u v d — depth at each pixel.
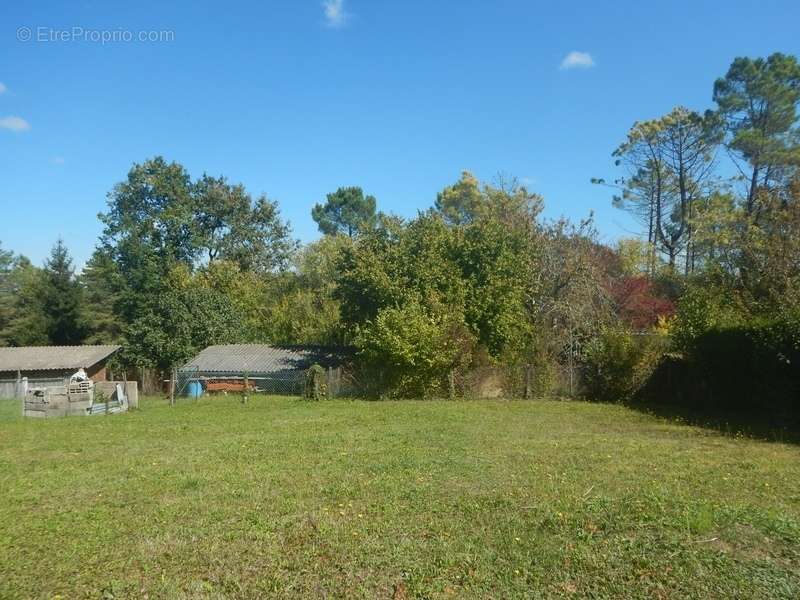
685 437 14.78
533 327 27.84
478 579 5.95
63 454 13.84
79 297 50.59
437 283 27.03
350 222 84.44
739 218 31.02
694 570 5.91
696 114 44.72
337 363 30.66
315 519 7.89
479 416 19.19
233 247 56.94
